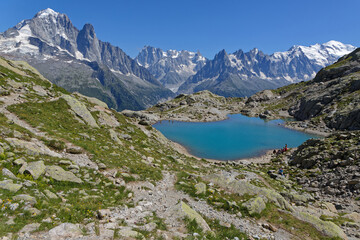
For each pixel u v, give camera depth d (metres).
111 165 23.44
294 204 24.38
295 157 47.94
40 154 18.80
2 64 47.91
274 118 145.88
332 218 21.22
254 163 54.72
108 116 51.25
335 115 102.62
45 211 11.31
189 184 24.89
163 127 110.25
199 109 164.25
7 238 8.28
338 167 34.12
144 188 21.11
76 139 27.48
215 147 75.19
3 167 14.66
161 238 11.36
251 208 19.22
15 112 28.36
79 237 9.76
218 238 13.30
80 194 15.51
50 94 45.69
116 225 11.96
